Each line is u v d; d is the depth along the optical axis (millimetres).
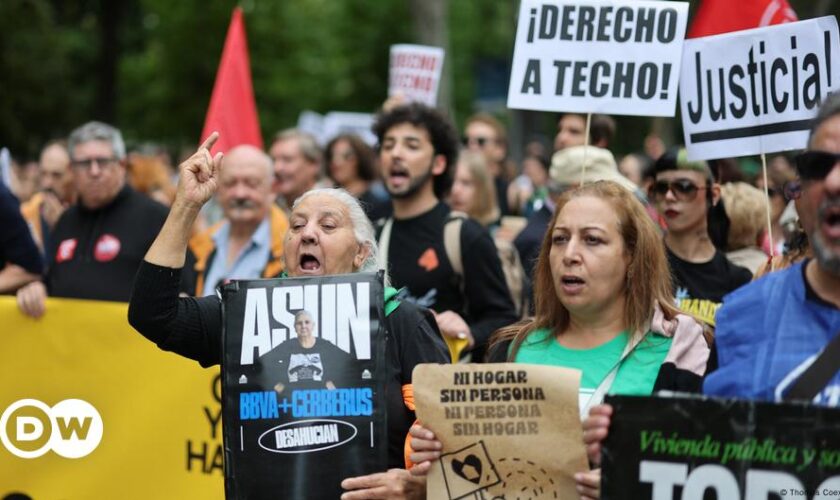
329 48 46438
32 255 10180
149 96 39281
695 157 8070
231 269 10891
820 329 5109
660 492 5168
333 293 6160
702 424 5125
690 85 8102
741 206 9984
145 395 8727
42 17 38531
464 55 55094
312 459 6047
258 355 6141
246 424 6109
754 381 5176
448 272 9281
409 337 6480
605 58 8250
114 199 10633
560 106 8305
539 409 5648
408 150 9586
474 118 16844
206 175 6414
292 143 13727
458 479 5715
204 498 8641
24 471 8758
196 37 38062
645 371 6051
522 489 5664
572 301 6094
